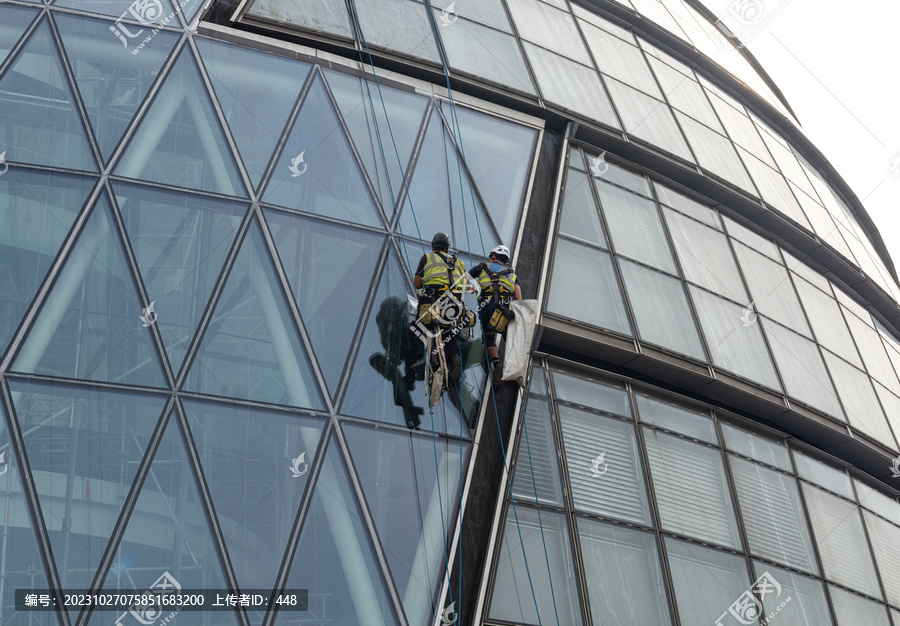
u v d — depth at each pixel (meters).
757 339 20.14
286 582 11.77
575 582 13.94
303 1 18.56
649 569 14.82
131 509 11.59
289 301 14.10
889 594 18.42
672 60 26.52
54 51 15.16
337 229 15.26
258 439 12.71
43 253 13.09
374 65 18.56
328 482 12.79
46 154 14.00
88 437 11.91
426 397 14.43
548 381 16.14
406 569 12.61
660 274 19.17
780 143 28.72
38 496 11.34
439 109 18.34
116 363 12.57
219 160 15.01
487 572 13.23
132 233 13.70
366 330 14.50
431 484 13.60
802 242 24.39
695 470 16.81
